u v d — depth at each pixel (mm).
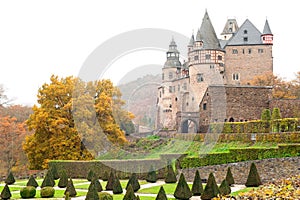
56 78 37156
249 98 46719
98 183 21766
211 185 18906
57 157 34656
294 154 27250
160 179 26266
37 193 23156
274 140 31875
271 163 27359
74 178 32625
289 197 9508
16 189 26094
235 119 46156
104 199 16484
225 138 35344
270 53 84875
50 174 25922
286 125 35094
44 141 36281
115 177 21656
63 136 34906
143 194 20906
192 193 20516
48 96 36156
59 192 23219
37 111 36312
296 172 26625
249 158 28078
